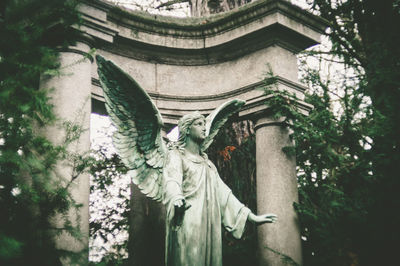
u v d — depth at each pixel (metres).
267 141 9.74
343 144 9.36
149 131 8.20
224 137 12.76
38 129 7.46
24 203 5.30
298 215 9.49
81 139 7.82
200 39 10.68
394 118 8.67
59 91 7.94
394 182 8.23
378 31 10.73
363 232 8.35
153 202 10.54
